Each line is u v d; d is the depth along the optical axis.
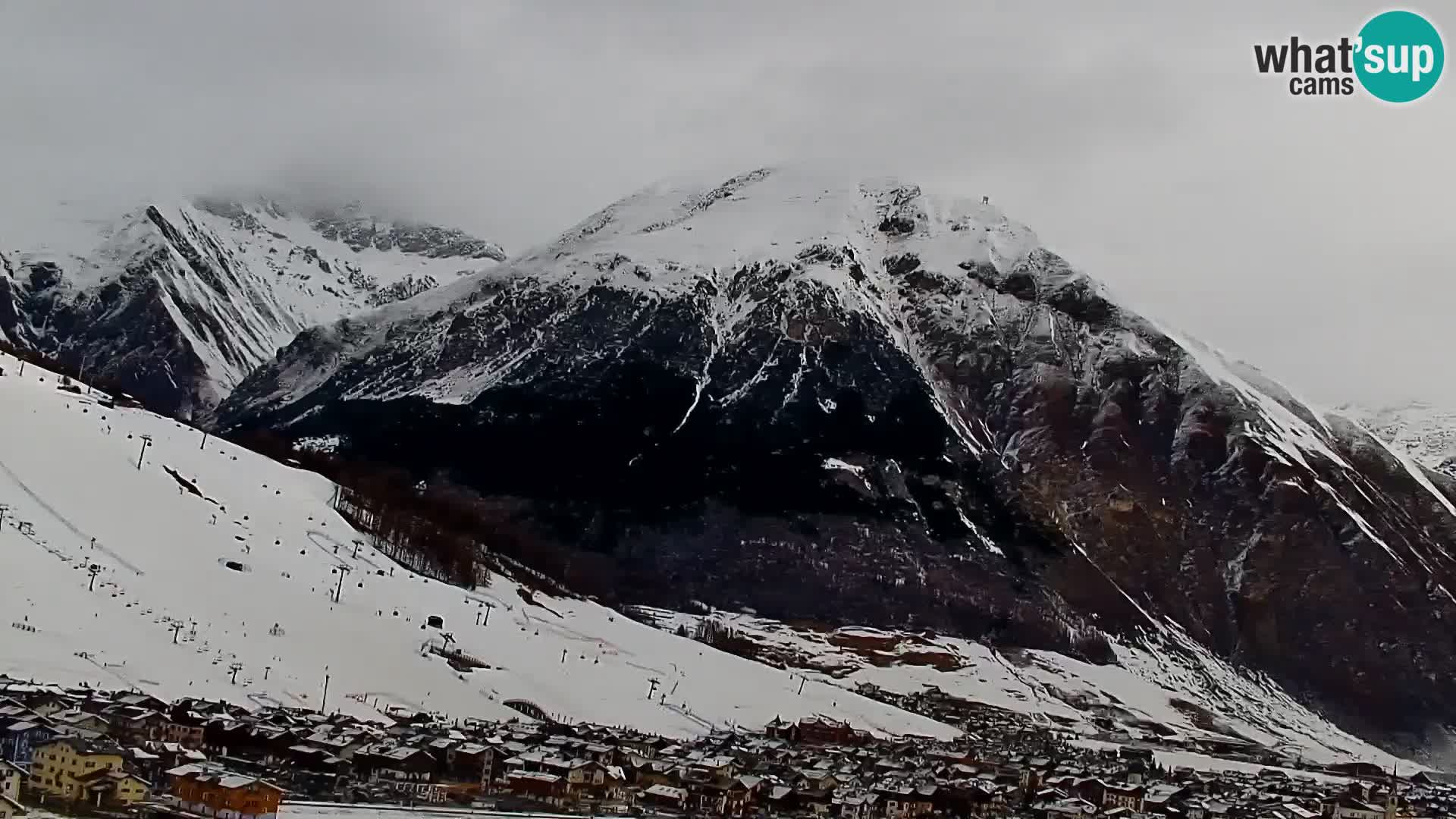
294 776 192.50
